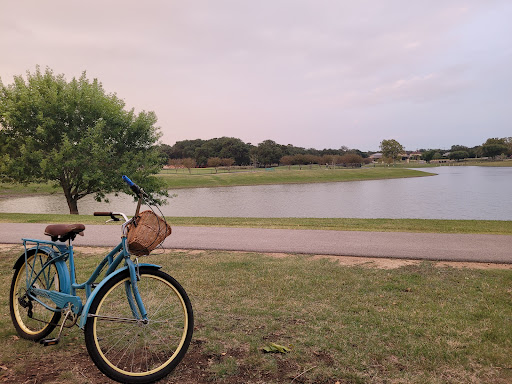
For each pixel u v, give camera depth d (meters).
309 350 3.78
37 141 27.53
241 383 3.18
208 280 6.27
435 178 113.38
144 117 29.94
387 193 66.12
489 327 4.35
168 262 7.59
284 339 4.03
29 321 4.14
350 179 111.75
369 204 48.75
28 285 3.96
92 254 8.47
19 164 26.77
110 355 3.52
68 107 27.69
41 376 3.26
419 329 4.27
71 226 3.59
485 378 3.29
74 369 3.36
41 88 28.59
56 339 3.78
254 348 3.75
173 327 4.11
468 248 8.81
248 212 40.69
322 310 4.91
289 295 5.52
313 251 8.64
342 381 3.21
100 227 12.48
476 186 77.94
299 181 105.50
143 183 29.02
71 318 3.63
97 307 3.08
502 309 4.95
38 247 3.89
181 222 14.05
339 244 9.40
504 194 59.34
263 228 12.27
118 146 29.75
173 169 169.75
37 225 13.30
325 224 13.32
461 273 6.74
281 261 7.70
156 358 3.51
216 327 4.33
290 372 3.35
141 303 3.30
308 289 5.80
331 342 3.95
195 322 4.48
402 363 3.54
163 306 4.44
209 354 3.66
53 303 3.84
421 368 3.45
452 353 3.71
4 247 9.50
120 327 4.02
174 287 3.42
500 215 35.97
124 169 28.23
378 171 137.62
